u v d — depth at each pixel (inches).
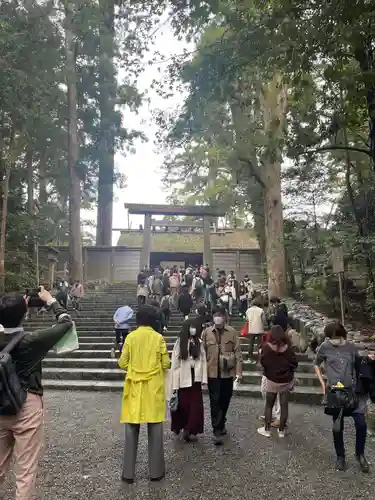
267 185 674.8
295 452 209.2
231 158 662.5
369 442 224.7
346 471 185.9
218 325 229.6
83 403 303.9
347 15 235.1
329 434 238.2
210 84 393.4
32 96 671.1
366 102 334.6
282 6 261.6
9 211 828.6
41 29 776.9
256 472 184.9
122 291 920.3
